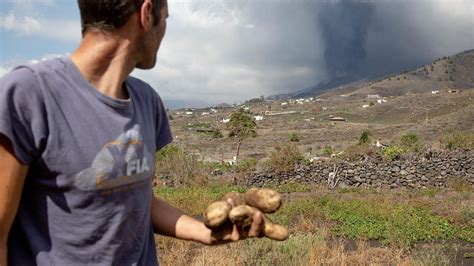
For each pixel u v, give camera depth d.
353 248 9.52
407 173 22.14
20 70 1.42
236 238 1.65
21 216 1.48
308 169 23.45
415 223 11.52
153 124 1.77
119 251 1.57
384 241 9.89
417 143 30.41
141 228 1.65
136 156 1.55
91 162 1.45
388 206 14.45
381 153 24.69
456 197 16.89
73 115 1.44
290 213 13.30
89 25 1.50
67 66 1.47
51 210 1.47
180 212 1.94
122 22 1.50
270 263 6.89
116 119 1.51
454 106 105.50
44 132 1.40
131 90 1.69
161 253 7.96
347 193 19.47
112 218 1.51
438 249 9.11
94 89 1.48
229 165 27.97
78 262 1.50
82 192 1.45
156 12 1.57
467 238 10.42
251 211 1.60
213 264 6.80
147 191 1.65
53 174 1.44
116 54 1.52
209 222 1.60
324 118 124.44
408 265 7.56
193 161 23.94
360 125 100.50
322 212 13.41
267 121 118.12
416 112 110.62
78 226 1.48
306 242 7.88
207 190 20.36
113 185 1.49
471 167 21.69
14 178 1.38
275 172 23.75
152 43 1.60
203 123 130.62
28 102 1.38
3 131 1.33
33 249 1.48
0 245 1.40
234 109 191.50
